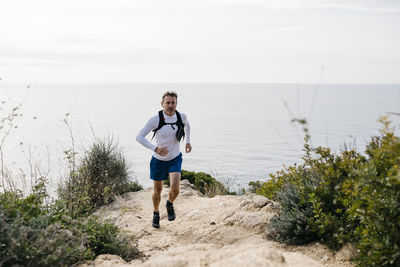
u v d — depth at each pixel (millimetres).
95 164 8195
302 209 4035
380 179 2844
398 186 2748
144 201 8242
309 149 4309
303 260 2943
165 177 5309
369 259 2887
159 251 4352
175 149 5156
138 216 6535
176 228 5434
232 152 155375
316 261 3189
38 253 2811
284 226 4094
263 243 4086
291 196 4430
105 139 9219
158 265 2820
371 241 2912
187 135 5465
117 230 4277
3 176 3898
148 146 4832
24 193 3820
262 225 4582
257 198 5492
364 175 2889
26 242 2873
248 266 2438
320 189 3986
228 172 102750
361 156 4289
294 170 5453
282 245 3979
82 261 3305
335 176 3994
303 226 4027
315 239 3926
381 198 2861
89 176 7543
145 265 2898
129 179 9789
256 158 138000
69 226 3535
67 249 3152
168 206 5266
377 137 4438
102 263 3350
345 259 3359
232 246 3945
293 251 3785
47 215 3283
